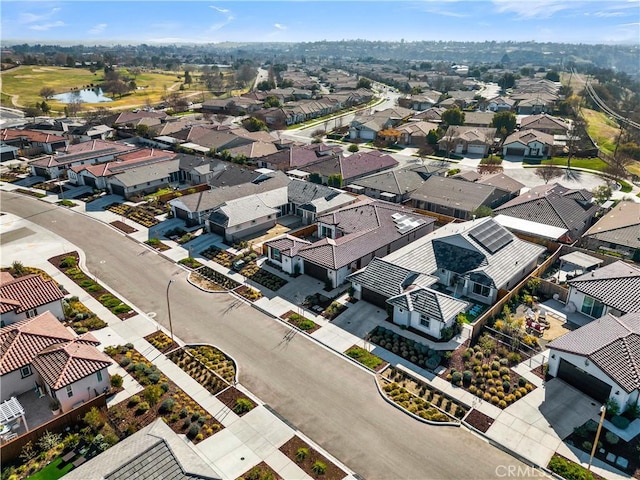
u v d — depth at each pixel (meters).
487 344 39.06
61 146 104.94
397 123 135.00
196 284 49.53
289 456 29.12
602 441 29.83
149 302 46.34
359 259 50.19
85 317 43.53
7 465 28.66
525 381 35.16
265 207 64.38
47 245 58.53
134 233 61.97
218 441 30.19
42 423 31.89
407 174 78.44
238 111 155.00
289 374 36.41
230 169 79.50
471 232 49.91
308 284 49.38
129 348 39.25
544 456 28.89
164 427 27.92
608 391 32.16
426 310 40.28
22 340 34.94
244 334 41.44
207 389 34.84
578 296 43.66
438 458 28.98
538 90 182.50
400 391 34.44
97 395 33.78
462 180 74.19
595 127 139.88
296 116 145.75
